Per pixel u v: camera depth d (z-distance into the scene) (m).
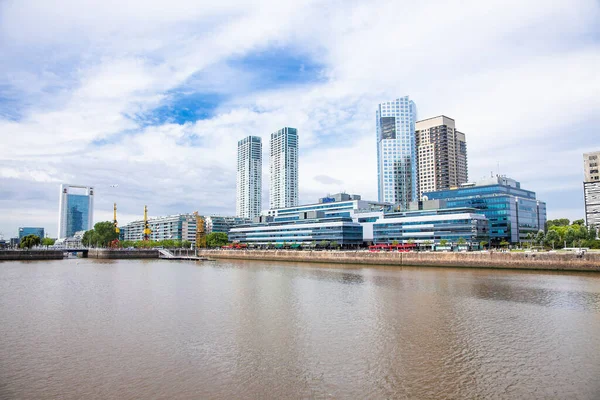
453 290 117.94
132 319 84.00
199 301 104.50
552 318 82.31
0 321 82.75
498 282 134.12
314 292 117.88
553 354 60.75
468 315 85.12
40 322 81.81
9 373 54.78
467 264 188.75
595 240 196.62
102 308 95.75
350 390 49.28
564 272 160.00
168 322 81.25
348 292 116.81
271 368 56.06
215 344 66.44
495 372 54.19
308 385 50.69
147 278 161.12
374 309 91.81
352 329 74.75
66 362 58.75
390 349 63.38
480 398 47.00
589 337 69.12
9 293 119.81
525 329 74.25
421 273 169.50
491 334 71.12
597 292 111.88
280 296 111.31
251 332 73.31
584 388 49.28
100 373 54.66
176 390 49.47
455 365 56.69
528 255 171.12
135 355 61.50
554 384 50.44
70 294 117.62
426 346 64.75
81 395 48.31
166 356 60.94
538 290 116.06
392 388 49.72
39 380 52.53
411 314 86.56
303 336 70.62
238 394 48.38
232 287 130.88
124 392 49.06
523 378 52.28
